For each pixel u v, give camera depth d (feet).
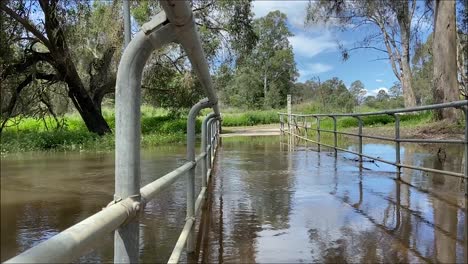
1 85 51.31
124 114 4.69
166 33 4.84
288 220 13.84
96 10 63.67
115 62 68.08
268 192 18.30
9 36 51.62
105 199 18.04
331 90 197.26
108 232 3.50
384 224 13.05
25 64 56.24
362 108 132.57
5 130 48.78
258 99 225.15
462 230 12.12
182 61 74.95
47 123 67.51
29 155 36.32
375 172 23.16
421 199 16.03
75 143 48.26
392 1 101.81
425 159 27.66
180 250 8.36
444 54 55.72
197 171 24.59
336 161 28.58
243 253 10.91
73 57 62.80
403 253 10.59
